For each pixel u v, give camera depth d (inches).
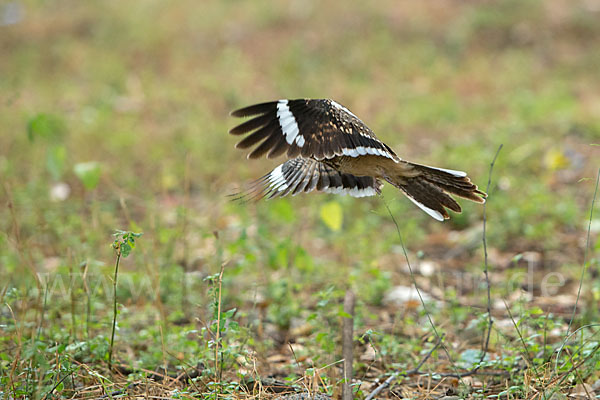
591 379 300.5
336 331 352.2
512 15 1146.7
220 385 277.9
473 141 715.4
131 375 296.4
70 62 1068.5
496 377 309.1
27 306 369.7
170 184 626.5
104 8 1250.0
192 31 1161.4
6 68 1042.7
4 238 450.0
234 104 871.1
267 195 263.0
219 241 435.5
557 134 750.5
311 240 539.8
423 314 343.6
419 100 903.1
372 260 475.5
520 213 550.3
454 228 562.3
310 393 276.5
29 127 453.4
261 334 357.1
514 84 965.2
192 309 405.1
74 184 646.5
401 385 308.3
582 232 536.1
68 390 279.3
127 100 914.1
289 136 205.6
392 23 1151.6
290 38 1129.4
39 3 1279.5
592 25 1120.2
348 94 924.0
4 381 275.6
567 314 403.5
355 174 249.1
